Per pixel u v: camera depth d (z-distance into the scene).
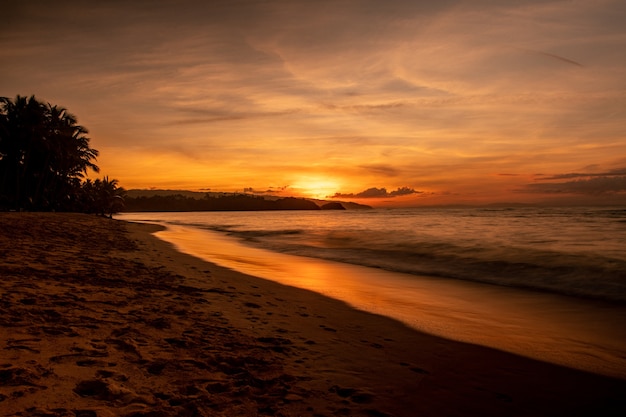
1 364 3.62
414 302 8.80
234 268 13.21
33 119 46.12
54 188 54.81
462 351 5.47
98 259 12.14
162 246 20.36
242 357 4.59
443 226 42.41
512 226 39.56
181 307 6.80
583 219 55.62
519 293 10.00
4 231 17.33
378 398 3.82
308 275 12.36
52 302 6.09
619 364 5.11
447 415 3.57
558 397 4.10
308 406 3.50
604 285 10.72
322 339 5.65
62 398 3.12
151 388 3.52
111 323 5.36
